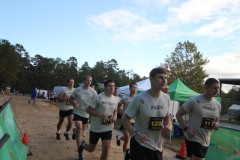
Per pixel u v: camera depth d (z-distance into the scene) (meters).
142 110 3.95
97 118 6.35
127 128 3.99
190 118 5.54
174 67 42.75
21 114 18.36
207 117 5.40
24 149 5.29
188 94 14.19
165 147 11.74
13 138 4.59
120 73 125.38
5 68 87.81
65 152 8.27
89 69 126.88
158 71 3.93
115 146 10.23
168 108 4.11
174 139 14.34
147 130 3.99
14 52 93.38
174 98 14.08
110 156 8.47
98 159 7.79
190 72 41.75
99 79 122.25
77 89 8.16
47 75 119.00
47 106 31.08
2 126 4.08
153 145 4.01
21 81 106.75
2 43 92.56
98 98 6.41
